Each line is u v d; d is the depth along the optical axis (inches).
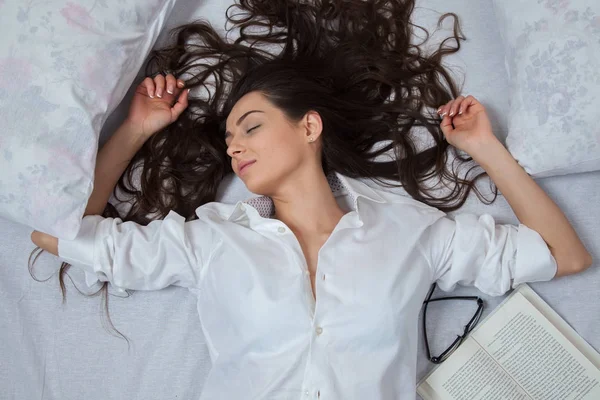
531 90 63.4
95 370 65.5
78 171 59.9
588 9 61.7
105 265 62.0
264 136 61.2
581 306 65.5
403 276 59.2
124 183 69.9
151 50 72.1
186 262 62.2
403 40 71.9
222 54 71.9
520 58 64.7
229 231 61.2
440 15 72.8
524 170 64.5
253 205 61.7
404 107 69.6
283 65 66.7
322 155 67.1
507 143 65.6
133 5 64.2
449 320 66.1
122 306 66.9
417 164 69.1
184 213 69.1
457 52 71.7
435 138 69.2
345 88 70.2
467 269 62.4
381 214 63.0
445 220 64.1
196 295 66.3
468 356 64.3
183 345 65.8
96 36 62.0
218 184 69.6
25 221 60.2
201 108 70.7
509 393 63.2
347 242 59.9
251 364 58.9
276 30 73.2
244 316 58.6
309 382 55.7
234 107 64.3
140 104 68.4
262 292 57.9
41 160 58.8
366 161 68.9
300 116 63.2
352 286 57.7
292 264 59.1
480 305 65.6
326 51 72.0
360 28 72.0
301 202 61.9
